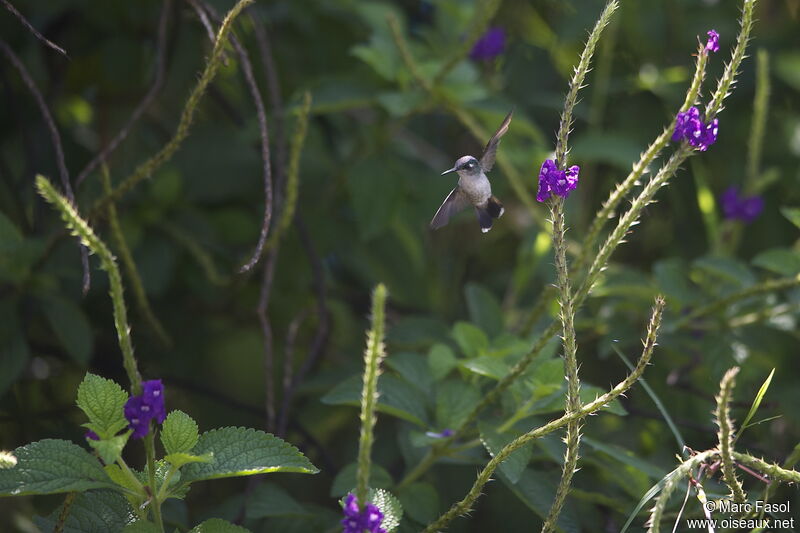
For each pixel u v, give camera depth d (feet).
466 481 13.50
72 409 13.70
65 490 12.03
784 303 13.85
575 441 12.10
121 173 13.96
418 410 12.83
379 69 13.79
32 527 13.57
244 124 14.14
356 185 14.01
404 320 13.71
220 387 14.51
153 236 13.82
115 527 12.30
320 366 15.30
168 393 14.14
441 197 15.44
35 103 14.02
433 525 12.24
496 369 12.73
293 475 13.83
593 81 16.94
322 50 15.81
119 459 12.05
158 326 13.39
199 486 13.89
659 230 16.72
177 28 13.87
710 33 12.03
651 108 16.46
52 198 11.75
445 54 15.85
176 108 15.35
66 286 13.67
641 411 13.58
